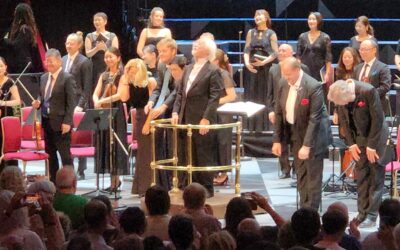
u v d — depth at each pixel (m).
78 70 22.77
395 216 12.10
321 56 24.36
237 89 27.19
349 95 16.97
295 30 29.47
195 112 18.33
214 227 12.54
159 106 19.62
